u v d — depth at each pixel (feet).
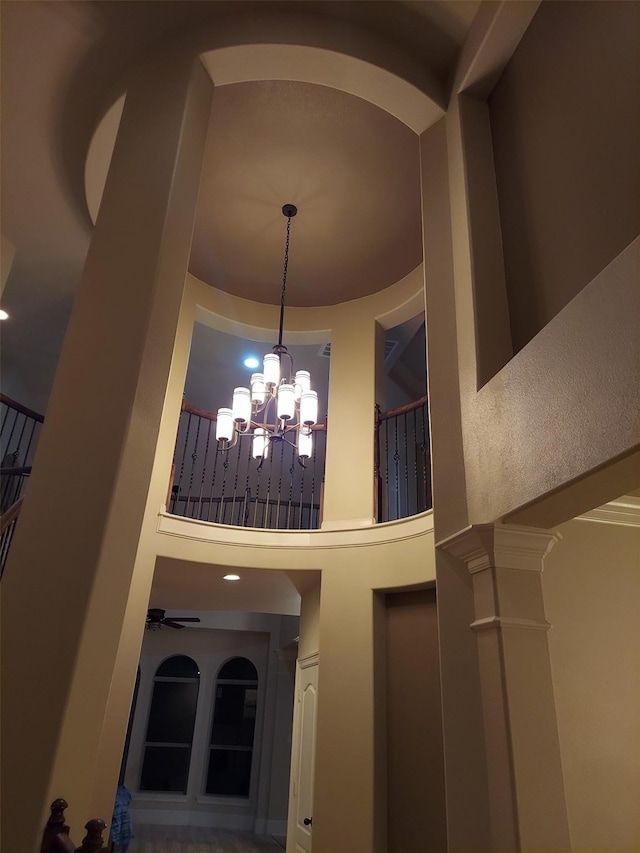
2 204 14.58
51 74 11.34
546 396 6.81
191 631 32.71
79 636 6.10
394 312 17.80
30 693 5.93
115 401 7.43
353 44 10.43
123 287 8.28
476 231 9.51
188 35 10.52
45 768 5.57
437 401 9.45
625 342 5.67
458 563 8.14
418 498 16.56
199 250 17.11
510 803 6.34
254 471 29.60
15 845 5.26
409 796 12.57
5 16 10.43
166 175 9.05
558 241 8.30
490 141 10.53
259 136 13.61
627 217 7.03
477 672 7.34
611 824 7.08
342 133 13.46
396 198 15.23
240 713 31.32
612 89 7.60
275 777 29.09
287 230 16.34
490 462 7.79
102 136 11.48
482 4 10.14
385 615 14.39
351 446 16.62
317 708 13.67
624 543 8.84
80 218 14.90
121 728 12.30
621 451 5.50
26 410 17.75
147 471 7.43
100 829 4.82
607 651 8.09
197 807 29.35
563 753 7.34
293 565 14.92
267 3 10.39
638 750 7.59
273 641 31.78
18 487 19.33
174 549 14.25
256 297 18.84
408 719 13.21
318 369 26.45
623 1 7.62
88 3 10.22
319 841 12.50
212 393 28.27
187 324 17.10
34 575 6.55
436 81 11.18
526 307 8.77
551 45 9.14
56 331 20.75
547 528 7.57
